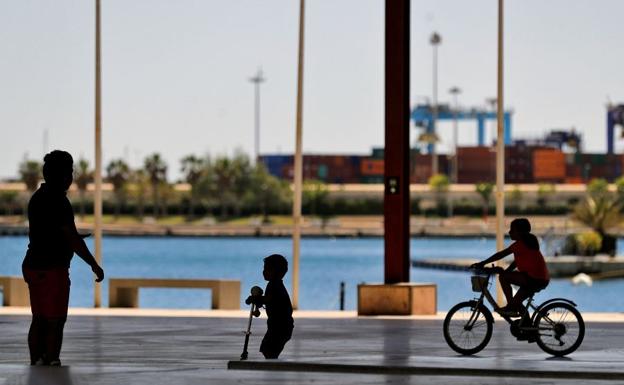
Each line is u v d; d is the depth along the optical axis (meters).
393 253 80.62
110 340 58.62
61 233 36.69
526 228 49.28
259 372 38.47
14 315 77.25
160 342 57.53
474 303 50.28
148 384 34.56
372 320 74.06
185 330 65.38
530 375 37.81
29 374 35.72
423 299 79.56
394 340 58.22
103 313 81.69
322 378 36.78
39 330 37.72
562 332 48.53
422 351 51.91
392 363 39.91
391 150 80.62
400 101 80.50
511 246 49.31
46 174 36.75
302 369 39.31
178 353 51.59
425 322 72.00
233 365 39.81
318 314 80.88
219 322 72.12
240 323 71.19
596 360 44.53
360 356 45.91
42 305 37.12
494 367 38.72
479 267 49.69
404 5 80.56
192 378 36.22
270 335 42.69
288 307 42.84
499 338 58.62
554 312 48.91
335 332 63.62
